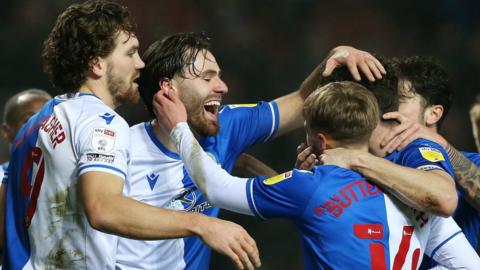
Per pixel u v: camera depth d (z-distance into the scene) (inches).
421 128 482.0
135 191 504.7
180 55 505.7
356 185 439.5
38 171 457.4
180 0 1808.6
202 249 531.2
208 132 519.5
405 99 503.8
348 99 439.8
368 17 1929.1
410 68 508.4
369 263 432.1
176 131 478.3
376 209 438.3
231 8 1843.0
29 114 749.3
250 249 412.5
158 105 493.4
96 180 416.5
